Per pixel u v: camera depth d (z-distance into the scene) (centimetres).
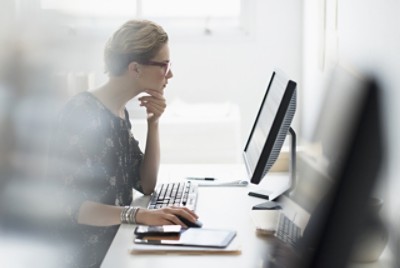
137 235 179
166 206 210
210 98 507
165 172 271
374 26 216
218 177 257
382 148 118
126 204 221
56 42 517
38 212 396
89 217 196
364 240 152
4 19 518
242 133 509
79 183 198
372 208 151
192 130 432
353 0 266
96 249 206
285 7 495
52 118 504
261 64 503
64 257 204
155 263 159
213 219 197
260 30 499
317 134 168
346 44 285
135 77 224
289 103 183
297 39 497
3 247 364
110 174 210
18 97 507
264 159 187
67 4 517
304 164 180
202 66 505
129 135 232
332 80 172
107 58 222
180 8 507
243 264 158
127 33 220
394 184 179
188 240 173
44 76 518
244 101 507
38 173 466
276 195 216
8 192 429
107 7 512
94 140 205
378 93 118
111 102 222
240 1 498
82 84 512
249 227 188
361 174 119
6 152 486
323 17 363
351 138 119
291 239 161
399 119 176
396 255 161
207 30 503
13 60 517
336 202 121
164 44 223
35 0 520
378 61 208
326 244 123
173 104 504
